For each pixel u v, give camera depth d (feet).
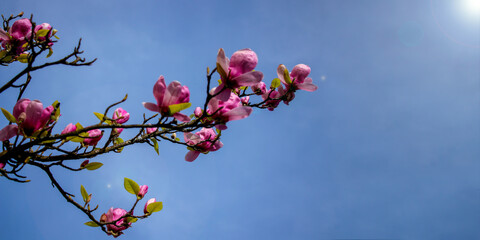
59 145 5.05
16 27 5.82
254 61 4.74
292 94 5.67
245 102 5.95
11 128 4.75
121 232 5.28
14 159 4.97
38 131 4.81
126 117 5.32
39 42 5.85
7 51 5.80
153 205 5.27
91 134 5.21
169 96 4.73
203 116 4.77
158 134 5.14
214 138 5.18
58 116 4.85
